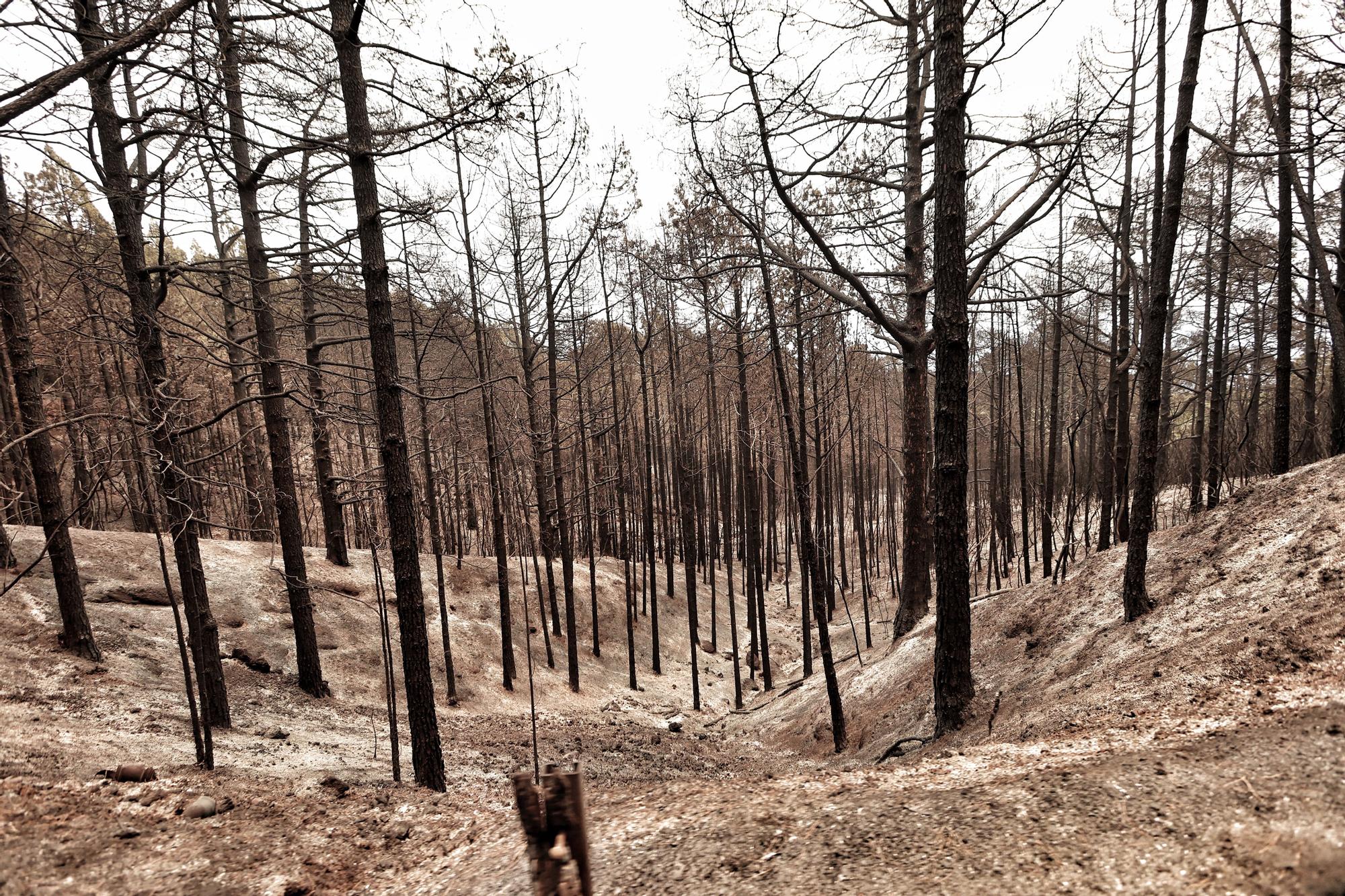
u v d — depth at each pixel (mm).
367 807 7082
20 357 9906
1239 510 9469
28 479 12312
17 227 6703
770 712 16578
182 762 7816
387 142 8383
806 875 4082
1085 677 8000
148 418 7156
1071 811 4199
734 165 10750
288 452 13016
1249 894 3141
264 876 5184
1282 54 9969
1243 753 4395
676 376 25422
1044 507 15250
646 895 4207
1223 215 15047
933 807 4703
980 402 35688
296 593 13031
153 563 14812
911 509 14453
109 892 4551
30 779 6156
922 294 13195
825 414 15047
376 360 7766
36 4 4836
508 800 7535
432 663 16812
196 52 7098
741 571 35281
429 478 15945
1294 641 5703
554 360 17250
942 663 8812
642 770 11258
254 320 13305
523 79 7289
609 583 25562
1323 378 18156
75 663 10406
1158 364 8375
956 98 7684
